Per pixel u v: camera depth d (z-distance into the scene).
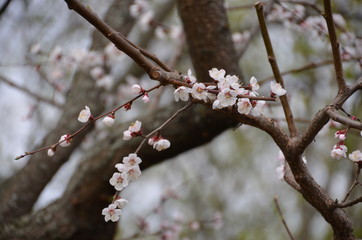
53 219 3.90
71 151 4.50
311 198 2.28
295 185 2.45
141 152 3.67
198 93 2.02
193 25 3.25
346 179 6.55
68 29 5.95
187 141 3.62
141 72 5.95
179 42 5.20
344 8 5.60
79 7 2.03
